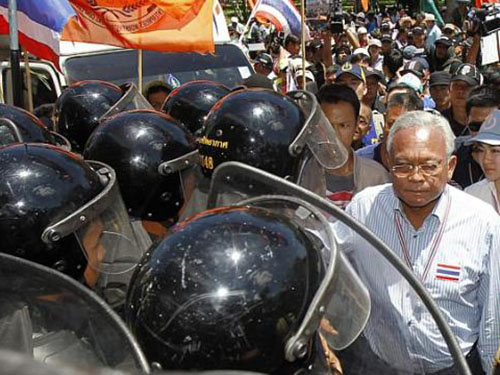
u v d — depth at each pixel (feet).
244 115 8.90
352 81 21.34
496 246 8.97
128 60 24.23
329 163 9.48
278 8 28.12
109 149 9.29
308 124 9.02
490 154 12.30
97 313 5.48
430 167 8.75
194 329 5.32
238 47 25.76
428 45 48.98
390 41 45.65
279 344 5.42
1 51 22.57
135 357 5.23
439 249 9.09
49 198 6.80
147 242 8.68
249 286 5.36
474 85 19.47
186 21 15.21
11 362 2.30
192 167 9.51
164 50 15.33
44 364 2.44
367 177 12.71
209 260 5.47
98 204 7.00
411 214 9.21
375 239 6.75
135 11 15.12
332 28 38.37
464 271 9.02
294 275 5.49
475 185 13.02
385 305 7.49
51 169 6.97
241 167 7.29
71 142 13.19
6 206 6.68
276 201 6.73
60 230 6.75
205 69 24.71
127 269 7.43
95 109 12.95
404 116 9.07
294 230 5.84
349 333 6.08
